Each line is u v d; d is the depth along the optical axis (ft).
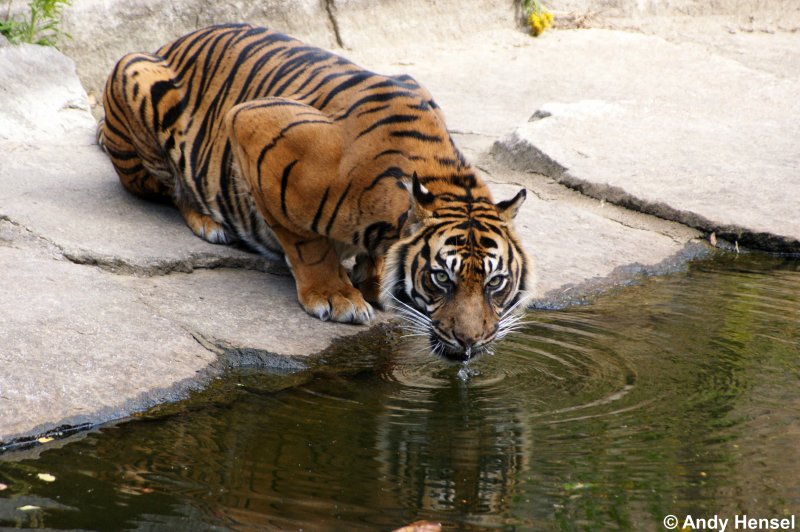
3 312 28.40
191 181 36.04
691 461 23.76
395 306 28.81
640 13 78.23
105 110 38.06
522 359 30.14
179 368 27.78
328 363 29.60
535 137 50.11
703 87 61.87
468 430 25.50
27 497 21.66
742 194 44.52
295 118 30.19
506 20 73.15
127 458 23.59
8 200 37.70
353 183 29.60
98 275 32.12
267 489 22.26
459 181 28.68
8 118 46.42
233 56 35.42
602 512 21.44
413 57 67.46
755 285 37.24
